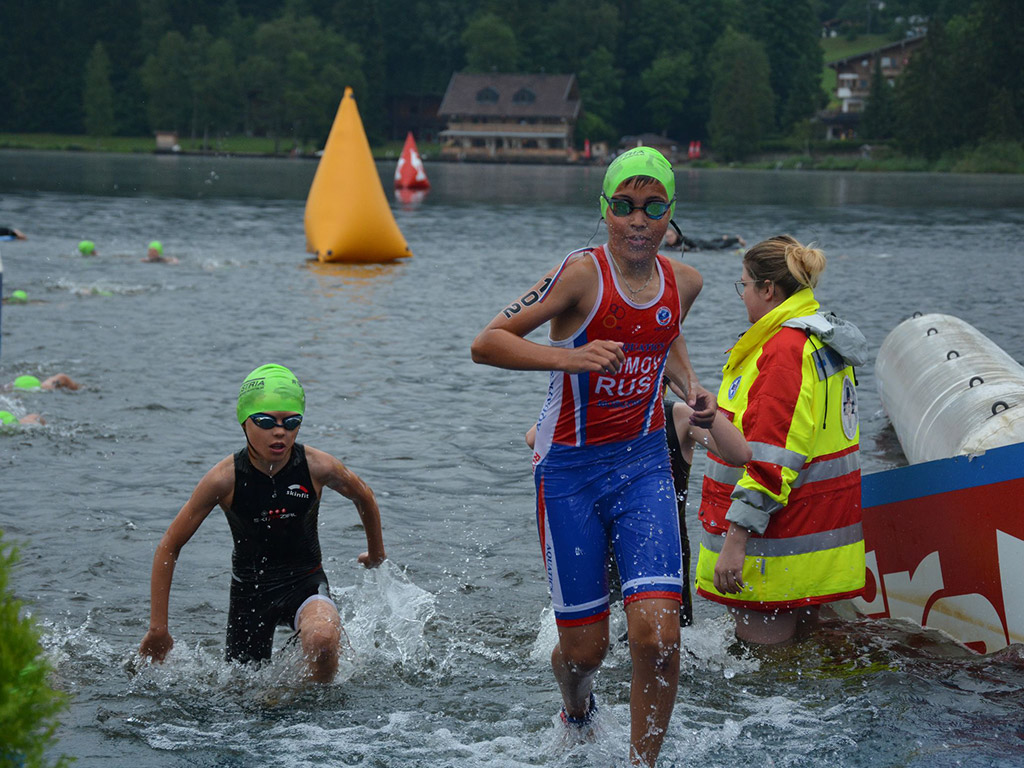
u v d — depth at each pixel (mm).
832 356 5047
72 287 17766
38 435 8906
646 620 3887
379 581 5527
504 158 136000
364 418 9797
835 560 5078
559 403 4117
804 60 155125
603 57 149125
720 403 5227
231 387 10875
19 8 144500
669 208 3965
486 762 4098
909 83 110438
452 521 7141
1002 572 4914
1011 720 4363
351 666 5012
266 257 23141
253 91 143625
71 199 42062
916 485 5312
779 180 82188
